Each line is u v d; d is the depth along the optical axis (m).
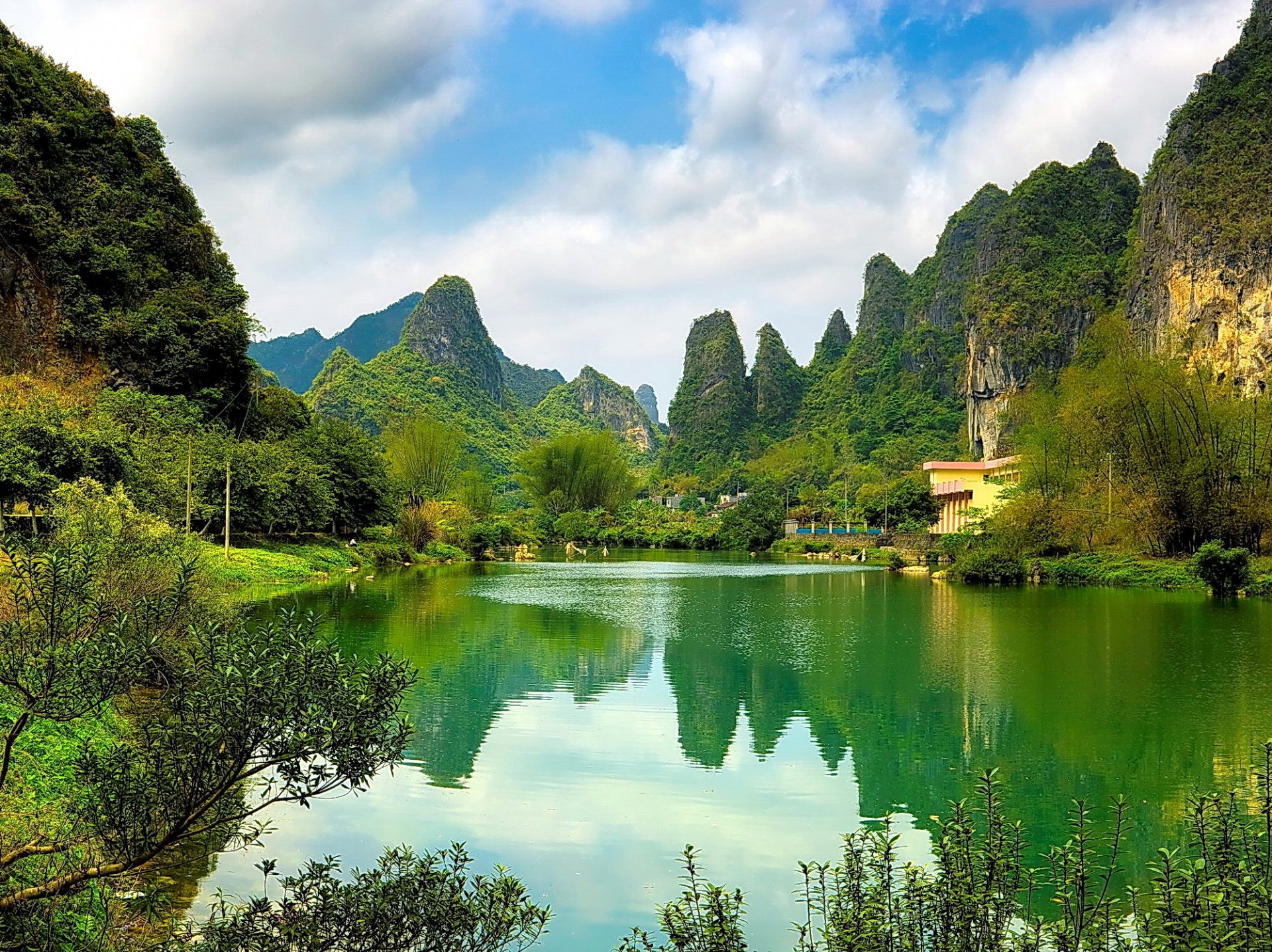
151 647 6.50
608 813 11.74
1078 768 13.79
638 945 8.34
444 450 97.25
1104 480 49.47
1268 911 6.12
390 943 6.73
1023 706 17.62
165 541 15.93
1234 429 44.09
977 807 11.95
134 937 7.73
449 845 10.62
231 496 40.03
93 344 45.97
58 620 6.28
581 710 17.12
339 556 49.34
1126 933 7.98
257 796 11.98
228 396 51.69
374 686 6.12
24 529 21.34
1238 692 18.78
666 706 17.42
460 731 15.48
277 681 5.81
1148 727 16.06
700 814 11.73
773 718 16.62
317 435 56.69
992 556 46.84
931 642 25.50
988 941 6.59
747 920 8.91
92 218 48.47
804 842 10.89
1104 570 44.50
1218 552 39.22
